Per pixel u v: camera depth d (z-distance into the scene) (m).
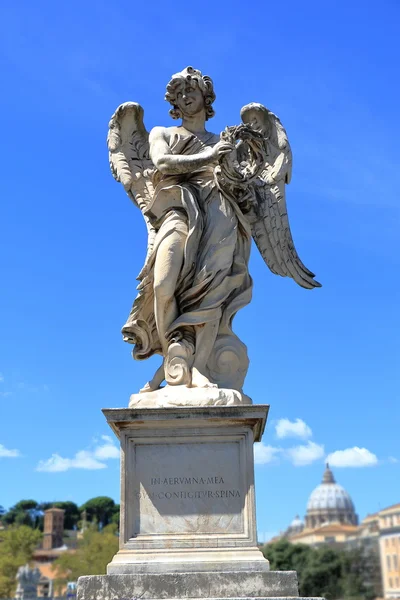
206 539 5.08
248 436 5.27
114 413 5.28
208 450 5.28
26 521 72.81
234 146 6.02
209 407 5.25
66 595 44.31
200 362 5.75
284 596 4.72
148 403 5.44
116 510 75.50
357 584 50.47
